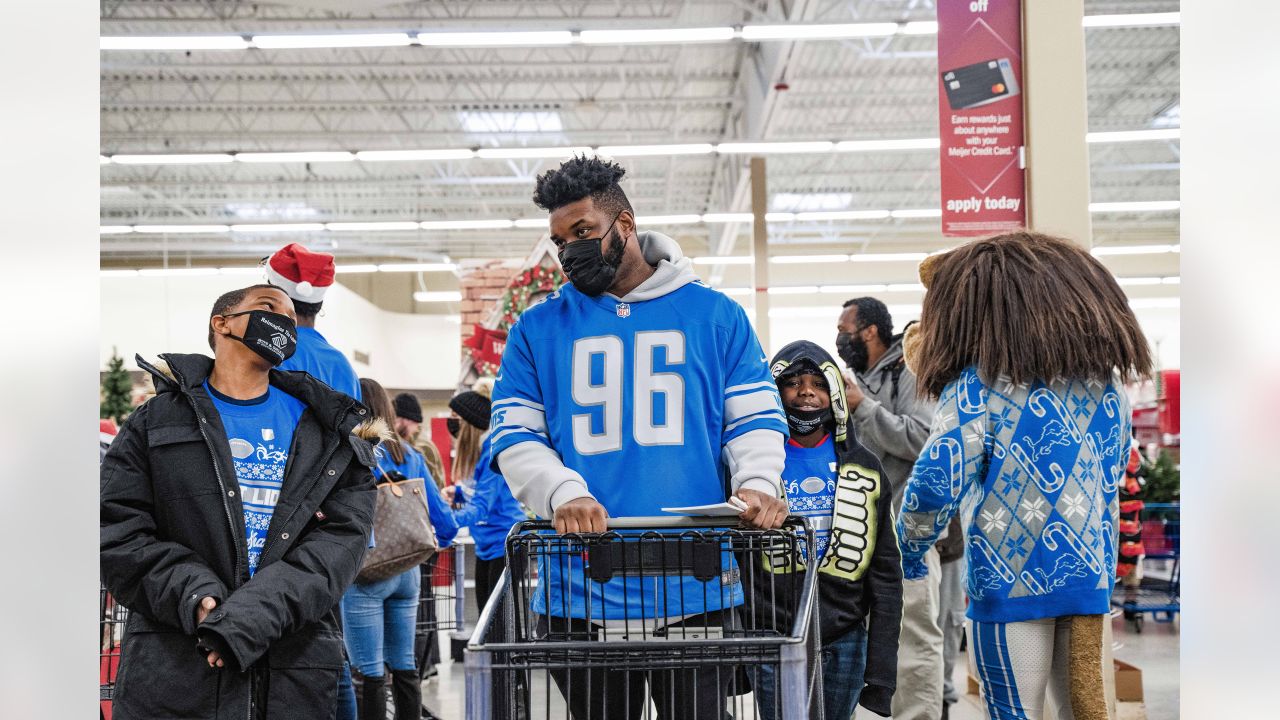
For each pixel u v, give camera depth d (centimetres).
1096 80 1591
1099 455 227
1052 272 227
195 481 234
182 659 225
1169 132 1141
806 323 2792
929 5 1221
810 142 1207
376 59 1448
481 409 595
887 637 298
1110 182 2138
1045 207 435
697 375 223
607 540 204
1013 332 224
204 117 1681
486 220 1677
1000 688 226
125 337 2111
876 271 2734
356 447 251
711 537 202
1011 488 224
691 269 236
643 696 201
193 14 1262
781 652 163
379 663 385
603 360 224
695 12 1285
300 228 1670
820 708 210
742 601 221
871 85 1562
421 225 1672
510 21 1300
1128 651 651
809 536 203
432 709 516
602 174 220
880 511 303
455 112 1680
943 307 238
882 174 2064
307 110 1642
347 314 2123
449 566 548
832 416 306
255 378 248
